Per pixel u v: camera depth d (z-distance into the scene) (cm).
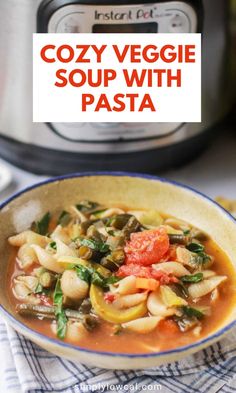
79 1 67
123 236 61
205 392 56
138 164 79
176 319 55
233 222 63
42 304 57
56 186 68
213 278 59
